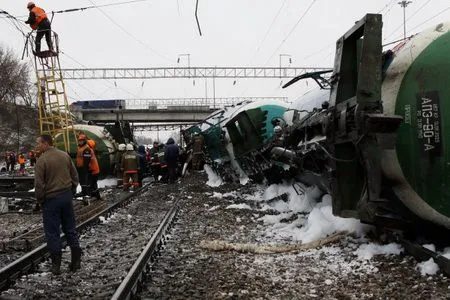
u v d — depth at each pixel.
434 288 5.51
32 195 15.99
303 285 6.05
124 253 8.14
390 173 7.17
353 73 7.76
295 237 9.19
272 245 8.48
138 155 22.45
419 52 6.96
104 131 25.59
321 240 8.19
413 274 6.04
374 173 6.73
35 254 7.58
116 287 6.07
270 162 14.14
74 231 7.14
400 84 7.04
